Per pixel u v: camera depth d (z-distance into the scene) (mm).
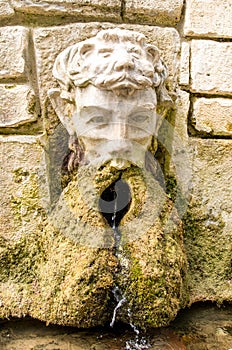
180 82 1936
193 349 1619
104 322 1660
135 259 1639
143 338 1634
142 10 1907
